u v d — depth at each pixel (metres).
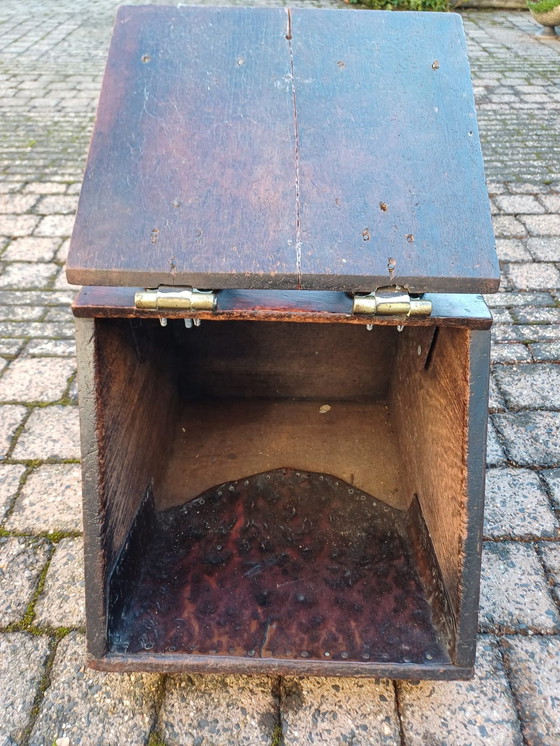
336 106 1.46
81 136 5.00
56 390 2.62
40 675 1.61
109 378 1.46
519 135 4.99
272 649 1.49
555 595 1.83
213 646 1.49
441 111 1.47
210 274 1.26
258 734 1.49
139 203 1.32
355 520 1.94
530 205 4.03
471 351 1.37
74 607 1.78
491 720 1.53
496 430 2.42
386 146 1.41
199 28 1.54
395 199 1.35
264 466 2.15
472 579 1.41
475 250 1.30
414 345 1.99
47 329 2.99
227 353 2.40
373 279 1.27
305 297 1.36
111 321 1.46
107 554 1.43
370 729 1.51
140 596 1.62
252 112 1.44
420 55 1.54
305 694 1.57
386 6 8.72
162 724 1.51
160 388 2.08
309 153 1.40
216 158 1.38
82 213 1.31
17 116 5.35
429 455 1.73
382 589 1.68
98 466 1.38
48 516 2.05
